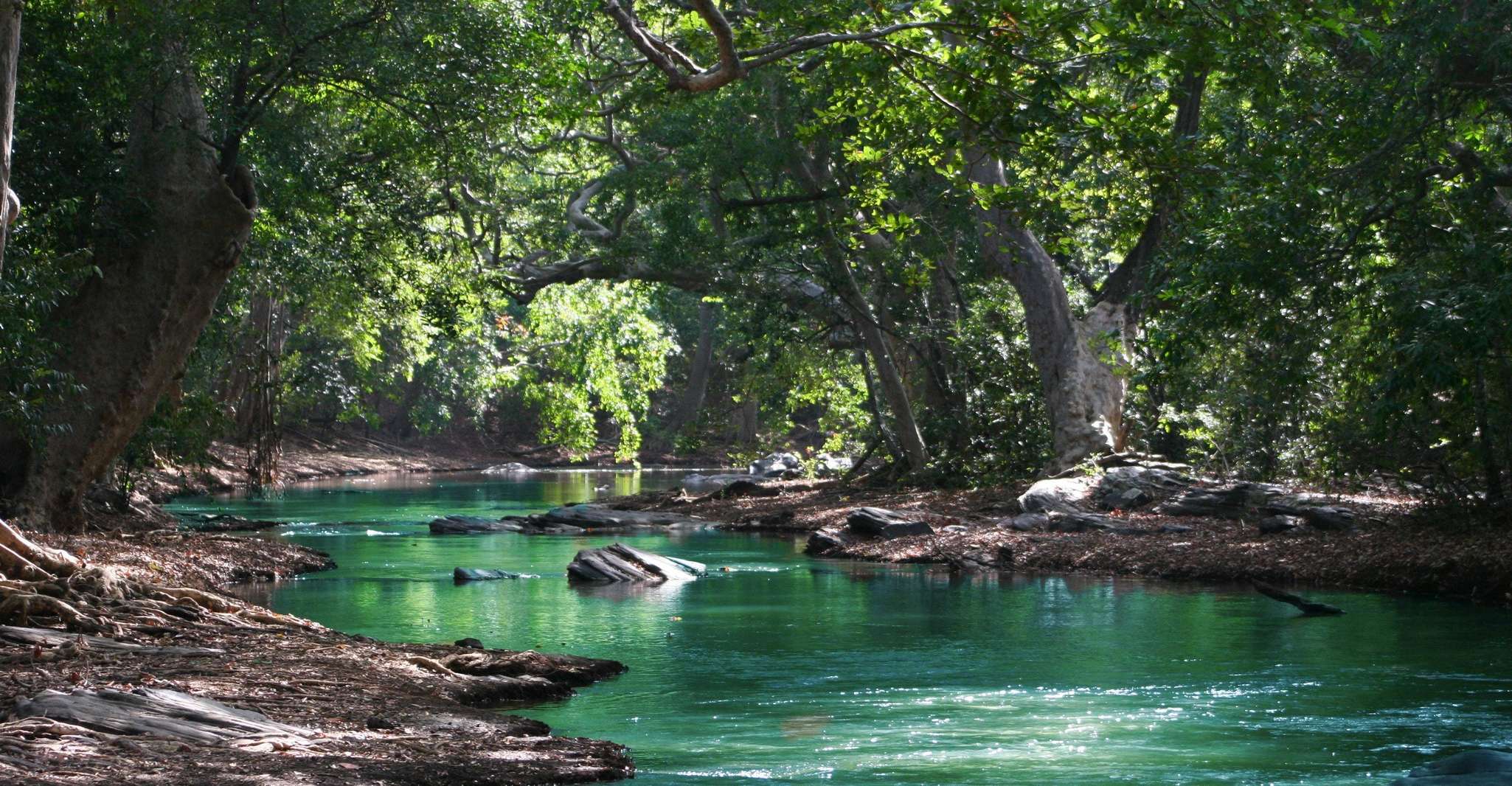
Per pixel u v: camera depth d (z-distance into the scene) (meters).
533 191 44.50
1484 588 18.95
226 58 23.19
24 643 11.02
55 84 21.62
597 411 84.06
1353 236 19.52
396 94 24.05
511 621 17.22
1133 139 16.27
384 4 23.50
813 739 10.05
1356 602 18.84
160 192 22.22
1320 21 15.13
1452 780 7.36
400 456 73.50
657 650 14.87
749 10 21.28
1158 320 22.47
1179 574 22.41
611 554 22.88
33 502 21.02
